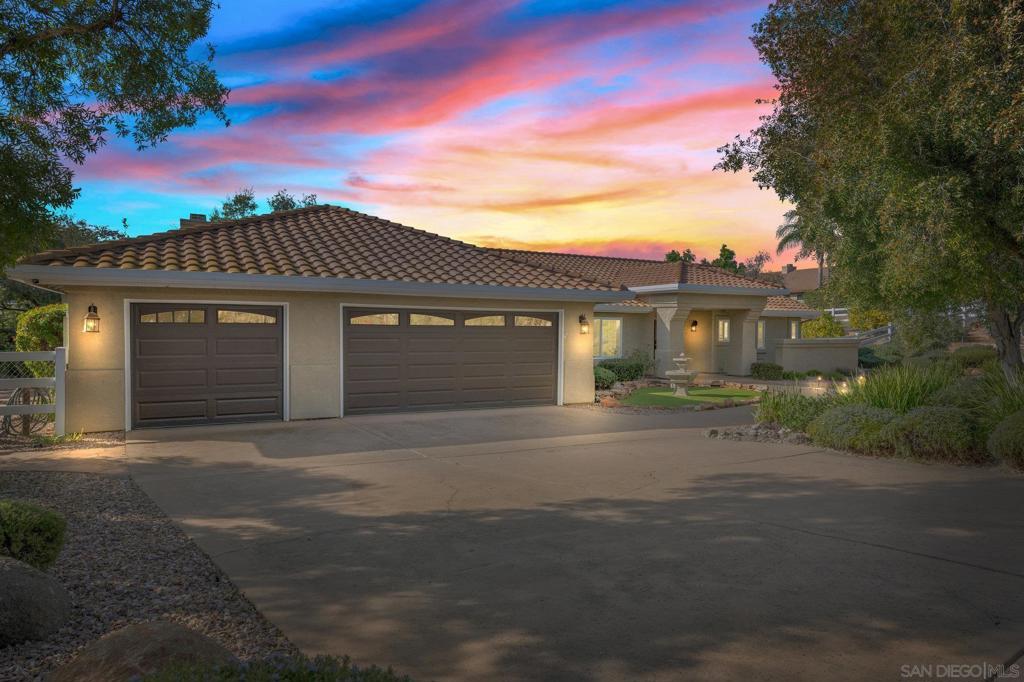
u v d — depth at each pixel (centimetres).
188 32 789
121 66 791
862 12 980
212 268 1191
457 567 513
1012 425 865
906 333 2292
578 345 1641
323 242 1495
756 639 391
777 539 582
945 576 490
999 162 858
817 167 1155
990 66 822
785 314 3020
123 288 1170
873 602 443
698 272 2530
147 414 1199
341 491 769
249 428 1223
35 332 1419
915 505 700
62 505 685
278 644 385
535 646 383
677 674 351
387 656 371
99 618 412
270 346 1296
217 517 656
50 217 771
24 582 384
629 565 517
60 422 1105
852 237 1151
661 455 998
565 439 1145
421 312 1448
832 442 1045
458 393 1496
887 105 924
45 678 329
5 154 709
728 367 2683
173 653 297
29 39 693
